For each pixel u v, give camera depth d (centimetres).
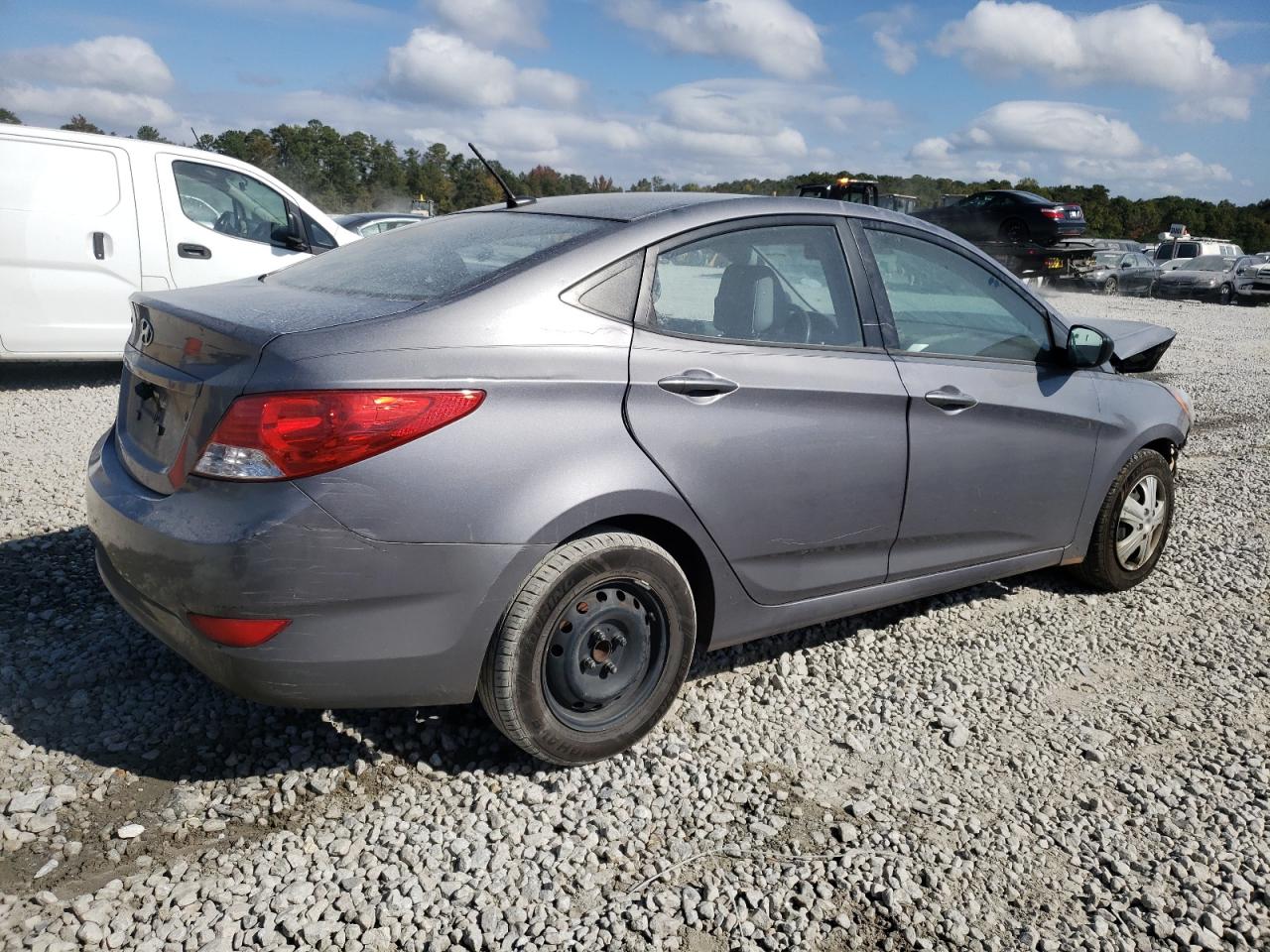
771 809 282
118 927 220
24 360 827
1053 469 405
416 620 254
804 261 337
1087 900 254
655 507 284
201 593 243
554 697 281
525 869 250
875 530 348
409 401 247
